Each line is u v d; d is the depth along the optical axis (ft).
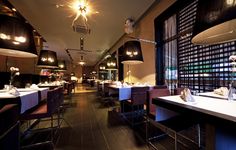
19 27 5.70
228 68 6.43
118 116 10.93
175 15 10.10
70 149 5.97
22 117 5.64
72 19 13.70
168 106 4.02
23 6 11.32
